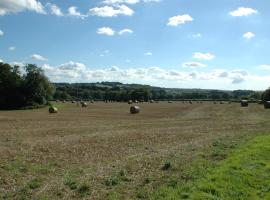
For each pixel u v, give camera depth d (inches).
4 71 4404.5
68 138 1101.7
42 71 4520.2
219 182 523.5
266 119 1972.2
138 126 1567.4
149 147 908.0
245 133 1238.9
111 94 7839.6
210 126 1553.9
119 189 504.1
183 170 608.1
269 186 514.0
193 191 477.1
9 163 682.8
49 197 469.7
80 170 622.8
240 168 618.8
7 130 1369.3
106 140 1050.1
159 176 574.6
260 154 760.3
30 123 1738.4
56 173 604.7
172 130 1368.1
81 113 2694.4
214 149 849.5
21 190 499.5
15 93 4367.6
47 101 4675.2
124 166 653.3
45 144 957.2
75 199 463.2
